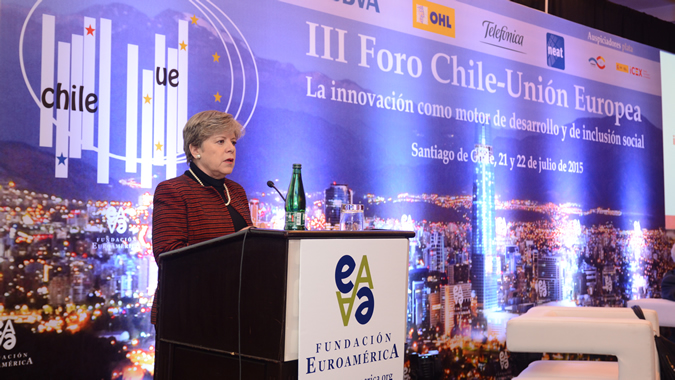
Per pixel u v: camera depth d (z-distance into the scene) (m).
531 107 4.63
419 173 3.89
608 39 5.32
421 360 3.77
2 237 2.41
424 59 3.97
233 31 3.11
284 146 3.28
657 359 2.42
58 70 2.56
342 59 3.55
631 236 5.38
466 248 4.12
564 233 4.81
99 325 2.63
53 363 2.51
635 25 5.67
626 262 5.32
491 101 4.36
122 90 2.73
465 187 4.14
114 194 2.70
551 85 4.80
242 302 1.46
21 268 2.45
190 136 2.10
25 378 2.44
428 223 3.92
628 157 5.42
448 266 4.00
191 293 1.60
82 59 2.63
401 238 1.69
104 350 2.64
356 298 1.54
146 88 2.81
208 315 1.55
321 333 1.45
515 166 4.48
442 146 4.03
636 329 2.17
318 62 3.44
